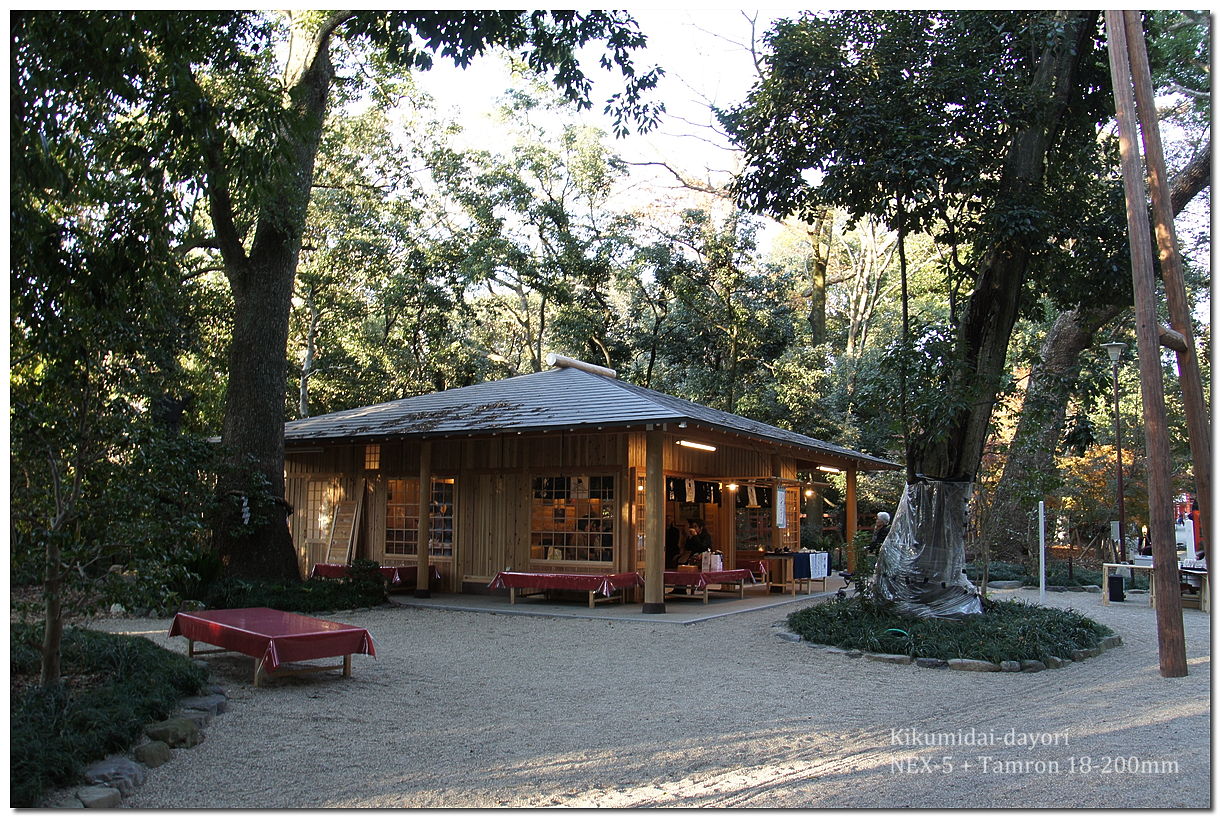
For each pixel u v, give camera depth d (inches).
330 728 230.7
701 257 1055.0
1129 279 423.5
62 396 223.5
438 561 585.0
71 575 223.0
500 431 494.3
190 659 301.3
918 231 400.8
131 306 257.9
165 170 289.6
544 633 413.4
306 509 647.1
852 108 378.9
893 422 416.5
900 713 251.4
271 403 537.6
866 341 1331.2
